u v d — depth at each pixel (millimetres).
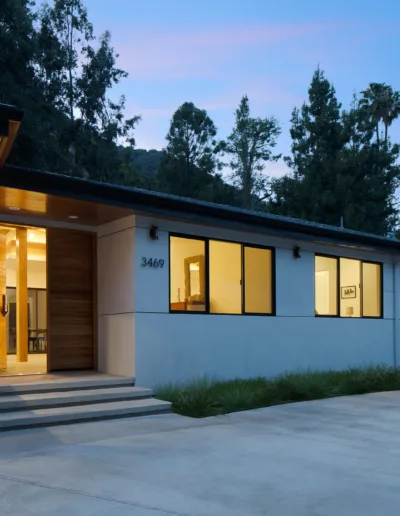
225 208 10844
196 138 49000
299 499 4559
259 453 6059
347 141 40531
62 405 8109
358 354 14047
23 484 4855
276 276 12430
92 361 10891
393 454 6125
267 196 52906
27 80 25875
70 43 35969
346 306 14031
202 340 10805
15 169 7988
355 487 4895
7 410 7594
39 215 10094
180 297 10625
